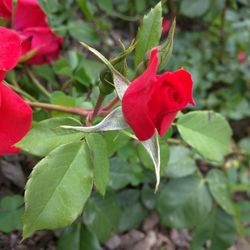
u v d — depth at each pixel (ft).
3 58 0.42
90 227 0.67
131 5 1.04
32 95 0.75
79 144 0.48
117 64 0.46
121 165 0.70
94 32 0.86
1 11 0.66
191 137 0.61
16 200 0.63
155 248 0.82
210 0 0.97
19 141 0.47
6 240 0.69
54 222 0.45
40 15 0.66
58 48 0.69
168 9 1.09
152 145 0.45
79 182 0.47
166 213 0.74
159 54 0.48
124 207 0.78
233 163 0.94
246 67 1.10
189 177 0.76
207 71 1.07
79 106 0.63
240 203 0.82
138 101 0.41
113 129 0.44
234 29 1.14
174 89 0.41
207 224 0.75
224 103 1.01
